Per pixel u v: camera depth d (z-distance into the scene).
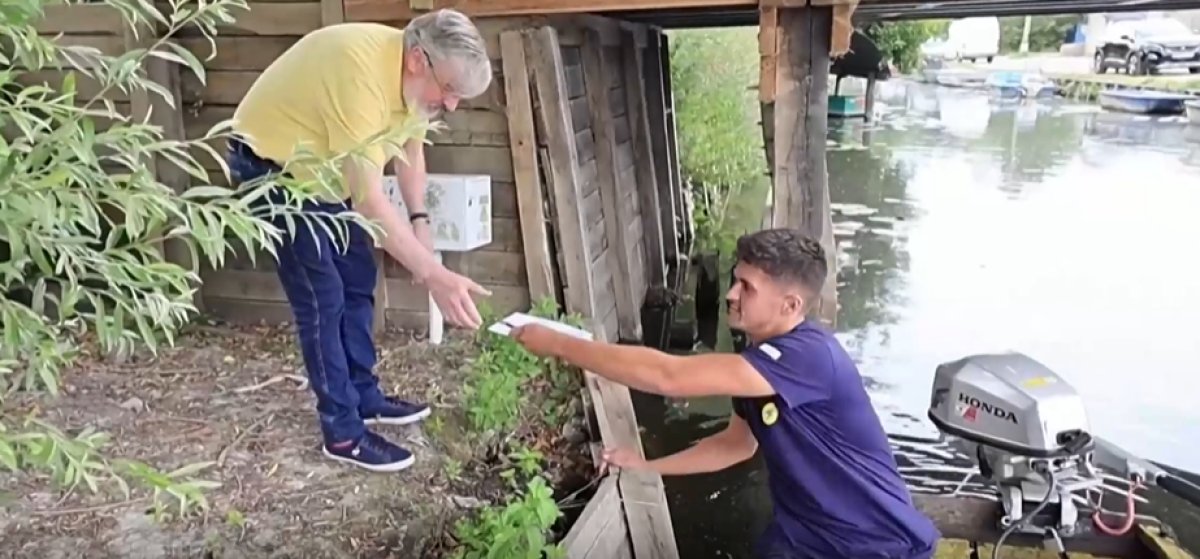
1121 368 4.60
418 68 2.39
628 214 5.27
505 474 2.87
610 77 5.05
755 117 9.20
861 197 8.89
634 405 4.05
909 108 17.36
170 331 1.16
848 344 4.94
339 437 2.67
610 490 2.86
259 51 3.78
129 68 1.14
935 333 5.12
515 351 3.38
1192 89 15.89
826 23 3.36
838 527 1.99
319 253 2.45
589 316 3.96
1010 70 21.88
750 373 1.92
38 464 1.00
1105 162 10.89
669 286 5.93
